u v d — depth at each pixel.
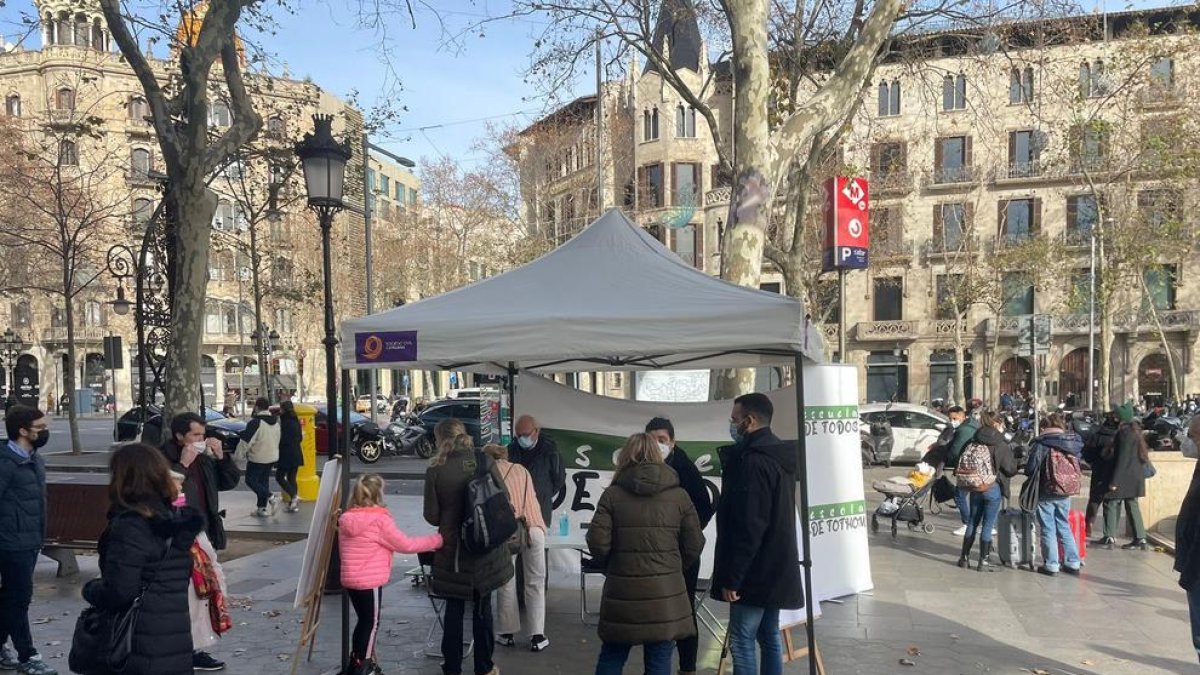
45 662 5.72
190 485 5.55
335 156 7.49
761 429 4.62
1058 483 8.51
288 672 5.59
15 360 52.31
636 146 43.09
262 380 26.11
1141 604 7.43
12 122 30.98
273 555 9.63
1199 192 26.80
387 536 5.29
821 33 14.56
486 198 38.03
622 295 5.40
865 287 43.75
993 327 41.66
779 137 9.82
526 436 6.78
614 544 4.31
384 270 44.50
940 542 10.45
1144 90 24.12
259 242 38.34
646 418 7.21
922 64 15.43
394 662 5.86
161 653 3.64
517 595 6.89
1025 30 14.97
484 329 5.20
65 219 24.05
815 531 7.06
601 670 4.36
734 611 4.62
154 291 14.43
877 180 32.47
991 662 5.86
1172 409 28.70
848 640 6.36
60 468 20.12
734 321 4.88
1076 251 37.97
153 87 9.45
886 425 19.36
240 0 9.52
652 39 14.66
